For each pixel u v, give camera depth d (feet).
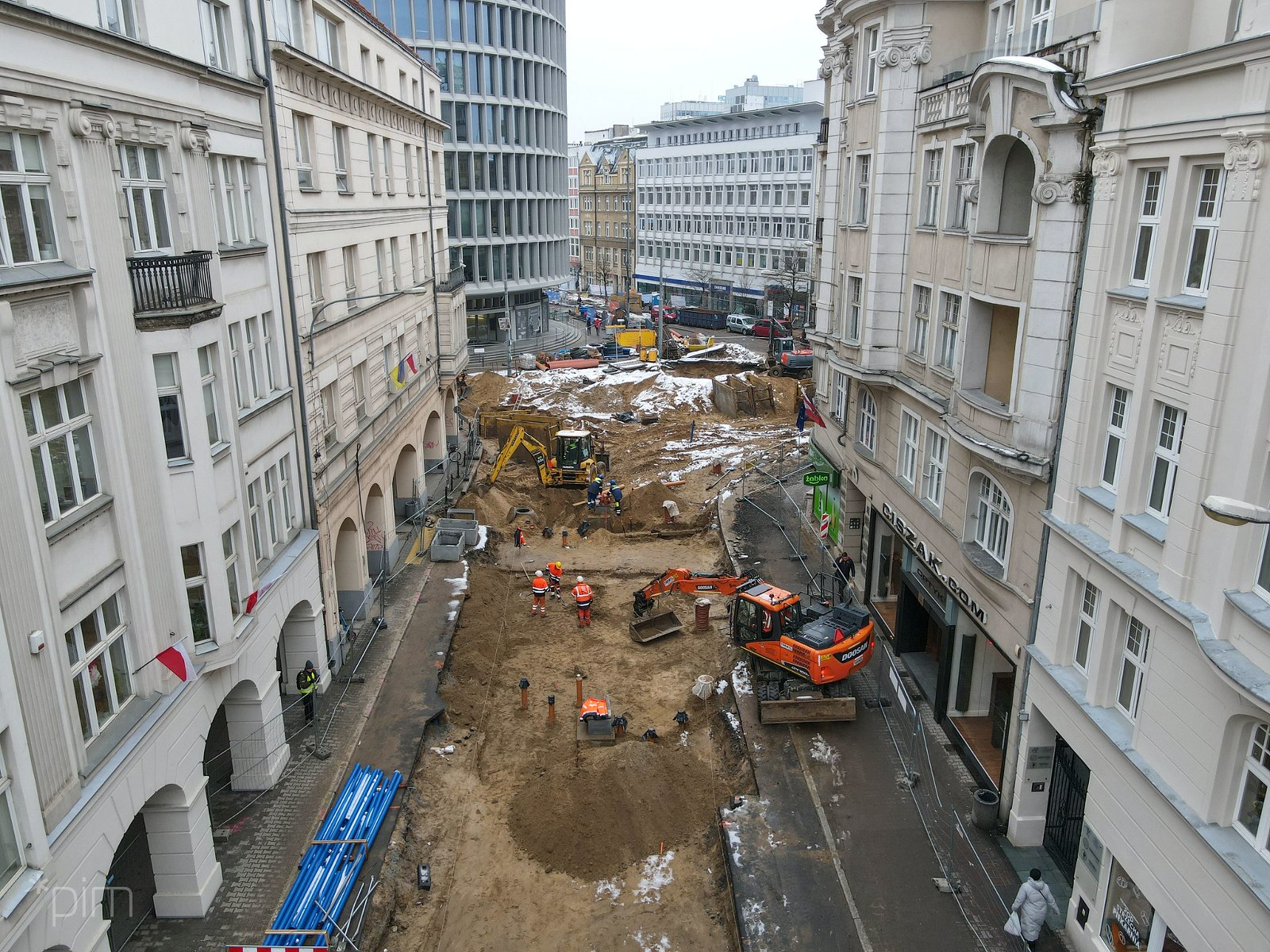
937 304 64.08
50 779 34.53
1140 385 38.93
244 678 53.47
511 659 79.66
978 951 45.42
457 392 156.35
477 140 219.82
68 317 37.40
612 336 246.06
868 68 71.82
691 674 76.69
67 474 37.70
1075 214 43.83
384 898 49.21
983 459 53.42
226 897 48.65
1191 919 34.47
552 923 48.80
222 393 49.88
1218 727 33.04
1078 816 49.37
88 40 37.78
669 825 56.65
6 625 31.81
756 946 45.68
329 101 73.61
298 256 65.51
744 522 109.19
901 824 55.16
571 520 116.06
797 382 177.17
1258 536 31.71
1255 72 30.73
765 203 255.70
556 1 239.71
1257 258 31.35
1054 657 47.21
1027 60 45.98
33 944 33.01
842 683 68.69
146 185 43.96
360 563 81.92
